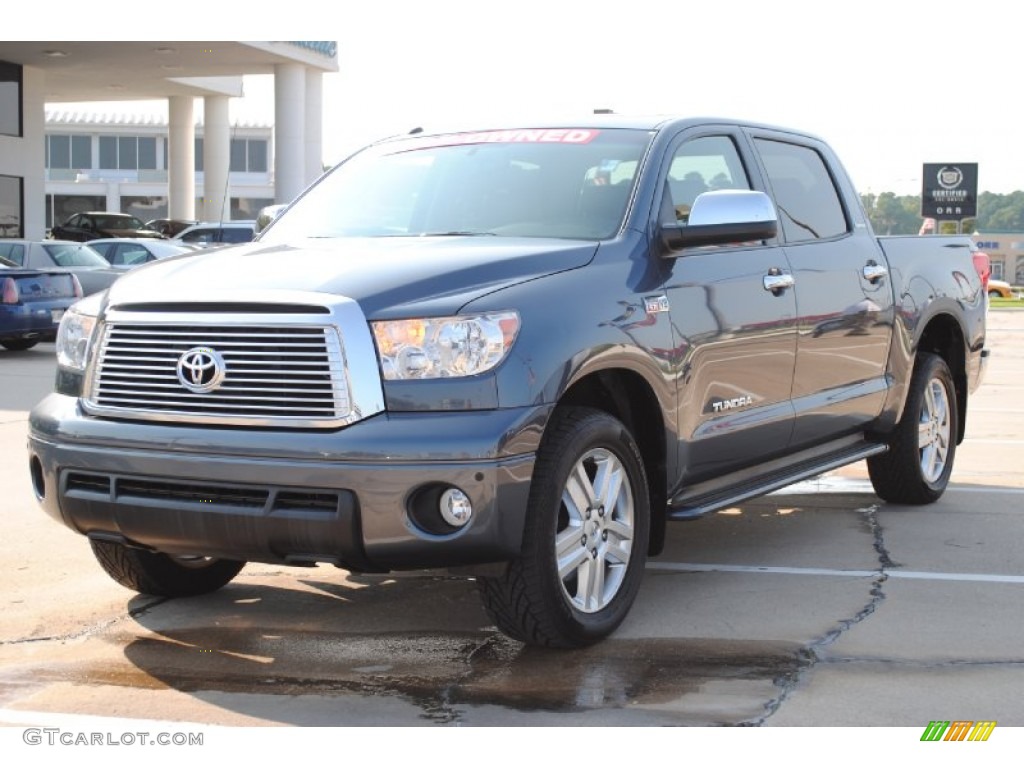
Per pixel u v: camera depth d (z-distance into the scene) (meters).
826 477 8.28
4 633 4.83
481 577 4.24
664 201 5.16
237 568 5.46
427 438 4.02
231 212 59.91
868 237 6.65
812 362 5.90
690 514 5.00
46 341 17.52
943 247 7.41
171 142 42.47
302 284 4.25
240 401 4.18
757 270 5.52
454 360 4.11
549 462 4.27
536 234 5.05
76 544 6.25
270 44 32.06
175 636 4.80
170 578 5.18
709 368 5.13
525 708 4.00
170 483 4.23
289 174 34.47
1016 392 13.70
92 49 30.23
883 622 4.94
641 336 4.69
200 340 4.27
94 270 19.81
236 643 4.71
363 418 4.06
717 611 5.09
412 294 4.20
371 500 4.00
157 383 4.31
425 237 5.07
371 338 4.09
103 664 4.46
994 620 4.97
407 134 6.12
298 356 4.12
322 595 5.39
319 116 36.75
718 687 4.18
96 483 4.41
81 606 5.20
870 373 6.47
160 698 4.12
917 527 6.71
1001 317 31.91
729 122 5.90
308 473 4.03
